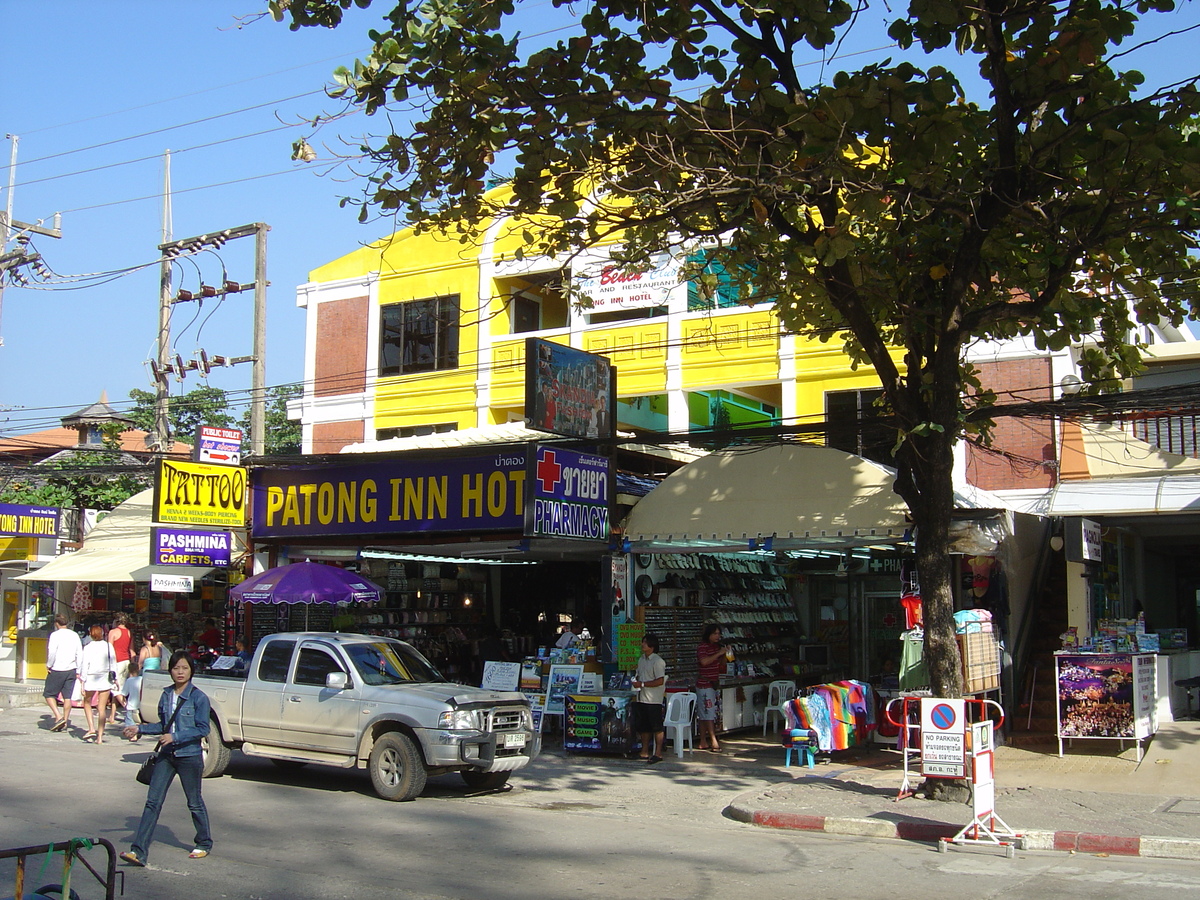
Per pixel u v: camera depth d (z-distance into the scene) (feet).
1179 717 56.95
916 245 42.63
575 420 53.11
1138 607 66.28
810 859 31.48
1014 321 43.47
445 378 85.15
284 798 41.45
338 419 89.40
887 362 41.52
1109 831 33.55
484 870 29.63
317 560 67.26
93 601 87.81
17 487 105.91
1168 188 36.76
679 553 59.72
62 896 19.10
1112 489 53.98
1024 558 57.98
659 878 28.78
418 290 87.45
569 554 63.87
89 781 44.37
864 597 68.69
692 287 77.15
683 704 52.06
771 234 41.45
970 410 47.34
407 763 40.63
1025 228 43.09
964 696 42.80
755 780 45.88
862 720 52.06
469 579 76.23
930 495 40.45
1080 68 36.47
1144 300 42.93
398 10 38.24
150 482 109.29
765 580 68.03
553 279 43.19
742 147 37.45
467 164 39.86
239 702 45.44
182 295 79.20
